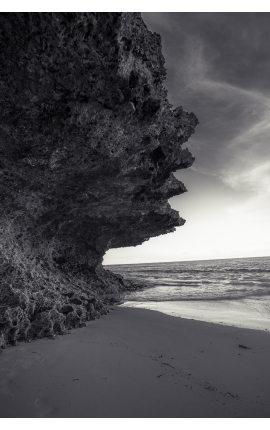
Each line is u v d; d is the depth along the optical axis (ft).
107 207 29.43
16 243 24.25
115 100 15.74
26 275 22.17
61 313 20.80
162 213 35.45
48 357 14.62
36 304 19.88
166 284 77.05
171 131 23.36
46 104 15.17
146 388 11.50
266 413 9.95
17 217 24.20
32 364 13.66
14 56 13.03
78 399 10.56
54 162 18.90
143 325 22.94
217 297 46.98
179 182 31.71
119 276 65.57
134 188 25.70
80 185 23.56
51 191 23.88
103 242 43.27
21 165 19.36
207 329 21.97
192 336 19.75
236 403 10.55
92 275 43.83
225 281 83.41
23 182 21.11
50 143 17.24
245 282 76.43
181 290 60.34
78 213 30.45
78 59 13.61
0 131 16.21
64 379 12.11
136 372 13.04
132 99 16.46
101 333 19.65
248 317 28.73
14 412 9.68
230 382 12.30
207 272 145.59
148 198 29.40
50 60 13.35
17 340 17.06
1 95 14.39
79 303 24.89
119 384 11.78
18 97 14.57
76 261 39.99
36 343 16.97
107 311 28.35
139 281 91.81
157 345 17.38
